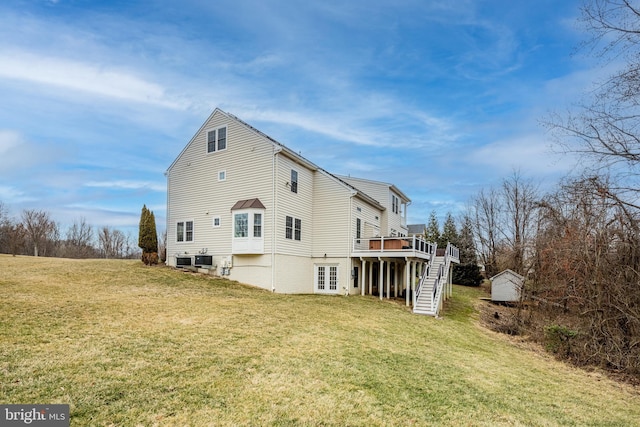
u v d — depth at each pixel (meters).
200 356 7.00
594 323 11.37
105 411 4.59
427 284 18.17
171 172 21.16
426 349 9.66
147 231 20.59
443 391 6.55
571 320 12.84
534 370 9.52
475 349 10.87
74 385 5.23
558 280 13.09
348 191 19.77
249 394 5.54
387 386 6.45
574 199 11.84
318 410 5.22
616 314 11.12
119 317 9.39
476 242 41.31
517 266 19.91
